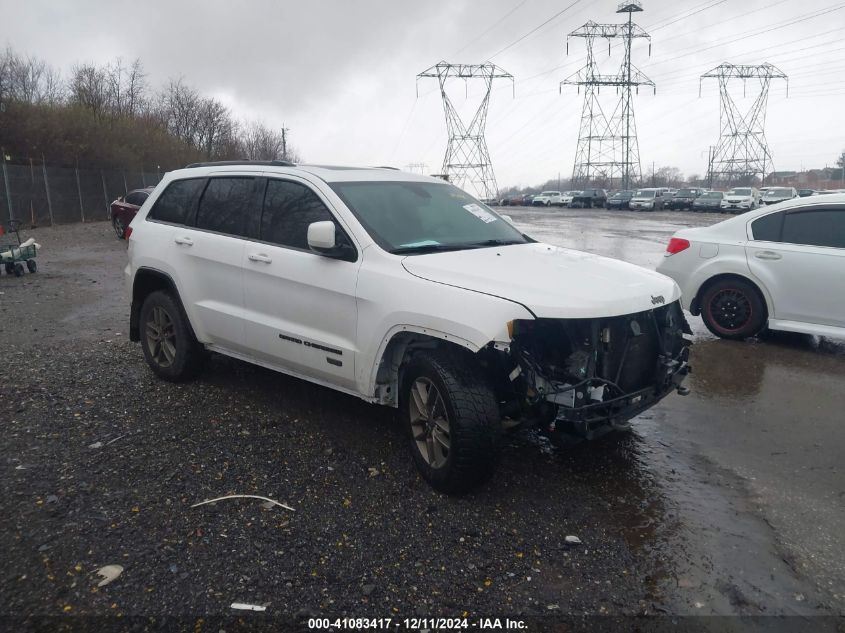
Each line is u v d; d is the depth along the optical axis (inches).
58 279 475.8
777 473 160.9
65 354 254.1
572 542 128.3
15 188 1071.0
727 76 3029.0
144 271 219.5
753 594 113.9
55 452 162.2
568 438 143.1
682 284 306.8
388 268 154.9
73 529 128.2
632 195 2150.6
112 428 178.4
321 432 179.3
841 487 153.3
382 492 146.8
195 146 2534.5
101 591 110.1
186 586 112.2
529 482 154.3
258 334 185.2
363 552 123.9
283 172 189.6
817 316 269.6
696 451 173.8
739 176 3238.2
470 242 177.8
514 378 138.0
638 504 144.6
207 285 199.6
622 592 114.3
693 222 1311.5
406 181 195.9
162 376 218.7
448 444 143.1
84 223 1232.8
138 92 2139.5
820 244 271.3
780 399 215.3
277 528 131.0
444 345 145.6
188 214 213.6
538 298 135.9
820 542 130.1
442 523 134.7
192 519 133.1
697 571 120.3
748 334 290.0
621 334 145.1
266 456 163.3
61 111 1352.1
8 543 123.0
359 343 158.6
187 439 171.9
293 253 175.9
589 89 2768.2
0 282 456.4
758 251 283.3
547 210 2250.2
